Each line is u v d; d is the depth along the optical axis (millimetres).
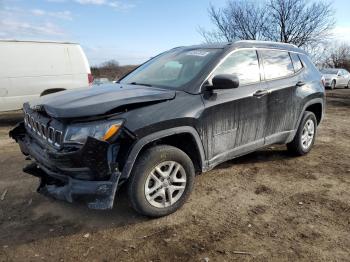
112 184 3141
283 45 5359
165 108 3508
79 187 3170
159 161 3512
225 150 4211
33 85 9203
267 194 4281
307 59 5766
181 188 3760
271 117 4777
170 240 3273
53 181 3572
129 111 3307
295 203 4035
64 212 3836
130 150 3275
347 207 3936
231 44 4461
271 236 3330
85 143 2994
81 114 3117
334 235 3350
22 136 4109
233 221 3619
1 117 10719
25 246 3199
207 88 3910
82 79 9875
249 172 5008
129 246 3189
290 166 5289
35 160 3670
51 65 9406
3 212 3846
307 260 2965
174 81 4094
